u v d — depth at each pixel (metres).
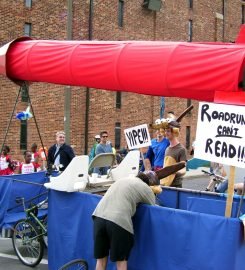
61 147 10.06
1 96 20.12
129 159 7.77
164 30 28.42
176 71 5.51
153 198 5.48
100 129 23.95
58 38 21.92
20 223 7.25
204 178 24.05
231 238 4.64
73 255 6.18
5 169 13.49
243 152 4.81
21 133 20.80
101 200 5.45
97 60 6.33
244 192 5.92
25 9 20.73
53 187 6.40
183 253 5.01
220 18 33.12
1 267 7.14
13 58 7.54
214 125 5.06
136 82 5.91
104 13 24.03
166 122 8.42
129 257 5.49
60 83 7.07
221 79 5.18
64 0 22.08
